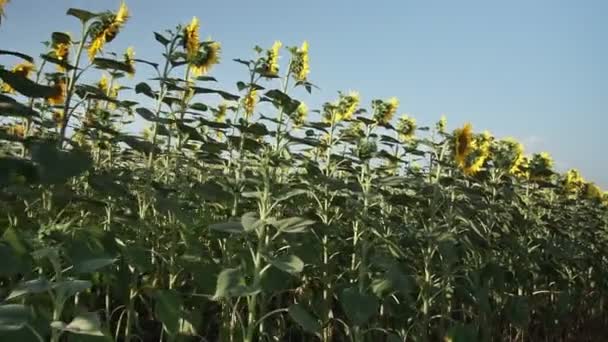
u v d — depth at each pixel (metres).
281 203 3.16
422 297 3.07
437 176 3.18
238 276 2.25
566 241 4.26
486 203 3.36
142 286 2.71
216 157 3.18
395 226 3.10
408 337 3.26
